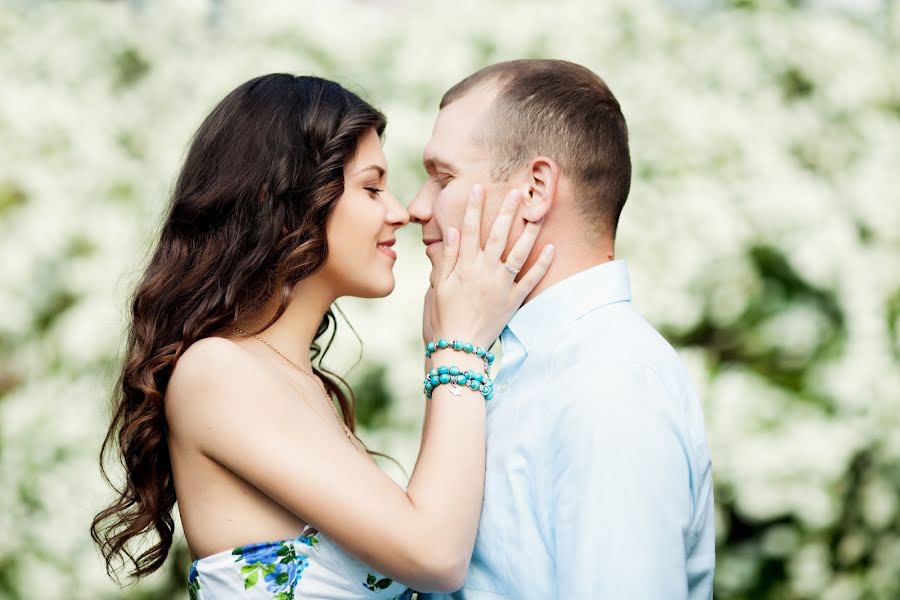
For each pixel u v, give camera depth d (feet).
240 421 6.31
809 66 15.94
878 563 13.48
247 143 7.02
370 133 7.32
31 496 13.52
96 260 14.82
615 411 5.94
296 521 6.57
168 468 7.06
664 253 13.93
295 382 6.86
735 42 16.16
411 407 13.26
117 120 17.24
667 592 5.60
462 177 7.13
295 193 6.93
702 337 14.74
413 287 13.65
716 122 14.87
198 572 6.54
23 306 14.96
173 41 18.72
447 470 6.31
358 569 6.58
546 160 6.91
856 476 13.48
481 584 6.42
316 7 16.72
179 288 6.95
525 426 6.44
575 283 6.88
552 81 7.07
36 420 13.82
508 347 7.04
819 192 14.28
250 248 6.89
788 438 13.02
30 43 18.30
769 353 14.48
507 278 6.88
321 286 7.18
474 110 7.16
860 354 13.53
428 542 6.07
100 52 18.26
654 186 14.51
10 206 15.79
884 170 14.73
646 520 5.66
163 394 6.92
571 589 5.66
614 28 15.89
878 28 17.19
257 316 7.05
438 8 16.38
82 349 14.03
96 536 7.48
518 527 6.28
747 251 14.26
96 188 15.49
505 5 16.15
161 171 15.60
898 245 14.57
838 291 13.82
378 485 6.22
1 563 13.28
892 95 16.14
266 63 16.05
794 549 13.33
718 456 13.08
